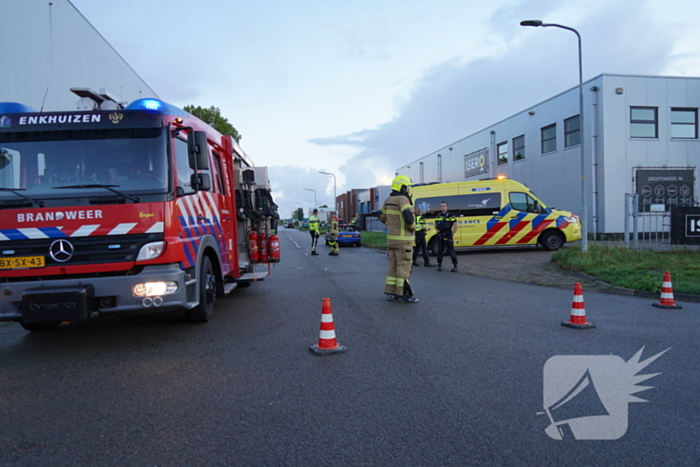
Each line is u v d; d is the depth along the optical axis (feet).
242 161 31.94
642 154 68.18
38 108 40.24
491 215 56.03
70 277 17.03
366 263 52.90
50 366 16.02
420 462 9.39
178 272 17.69
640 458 9.52
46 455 9.80
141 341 19.06
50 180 17.65
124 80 60.85
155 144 18.26
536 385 13.67
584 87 70.13
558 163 75.97
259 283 36.32
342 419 11.46
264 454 9.75
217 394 13.17
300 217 401.70
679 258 40.42
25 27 38.52
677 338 18.70
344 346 17.75
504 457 9.59
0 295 16.66
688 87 69.51
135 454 9.80
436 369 15.16
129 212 17.28
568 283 33.88
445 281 36.06
